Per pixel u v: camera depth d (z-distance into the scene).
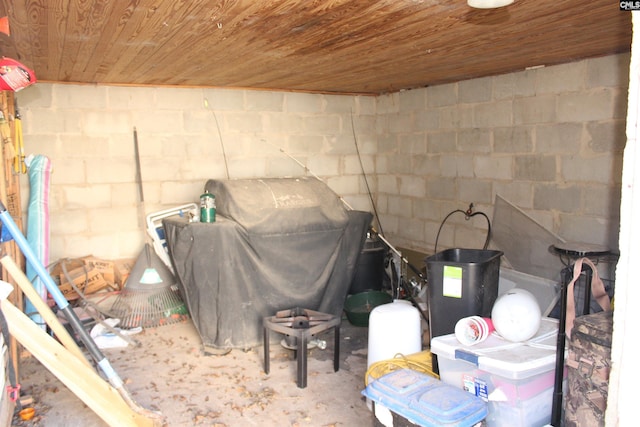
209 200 3.51
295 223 3.58
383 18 2.32
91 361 3.41
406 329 2.81
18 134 3.55
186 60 3.34
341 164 5.45
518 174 4.02
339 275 3.86
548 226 3.81
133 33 2.55
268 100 5.03
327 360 3.47
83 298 3.80
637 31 1.33
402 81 4.50
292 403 2.88
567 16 2.34
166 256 4.32
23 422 2.66
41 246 3.76
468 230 4.51
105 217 4.47
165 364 3.40
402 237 5.33
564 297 2.04
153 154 4.61
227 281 3.46
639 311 1.39
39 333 2.16
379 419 2.08
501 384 2.08
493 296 2.78
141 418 2.36
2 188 2.73
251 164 5.01
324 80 4.38
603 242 3.45
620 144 3.32
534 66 3.76
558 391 2.05
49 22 2.32
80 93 4.31
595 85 3.43
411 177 5.15
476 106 4.34
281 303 3.62
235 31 2.53
